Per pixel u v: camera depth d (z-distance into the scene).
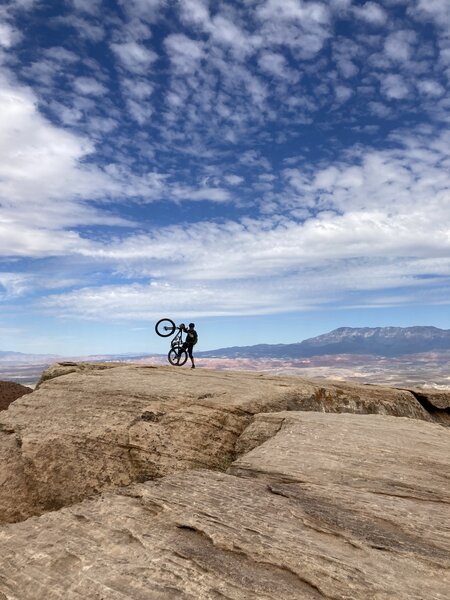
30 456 13.99
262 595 6.00
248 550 6.92
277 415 13.81
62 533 7.94
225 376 19.72
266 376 20.72
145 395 15.75
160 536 7.52
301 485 9.46
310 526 7.62
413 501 8.65
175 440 13.61
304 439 11.84
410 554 6.73
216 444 13.65
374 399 18.56
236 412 14.65
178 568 6.65
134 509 8.48
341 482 9.52
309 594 6.01
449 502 8.52
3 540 8.00
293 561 6.61
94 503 8.93
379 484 9.34
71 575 6.77
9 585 6.77
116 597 6.18
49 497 13.22
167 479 9.84
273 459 10.84
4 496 13.28
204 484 9.45
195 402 15.05
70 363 23.81
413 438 11.89
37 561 7.21
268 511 8.16
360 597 5.83
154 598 6.09
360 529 7.52
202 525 7.65
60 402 16.56
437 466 10.09
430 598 5.77
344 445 11.36
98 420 14.65
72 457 13.73
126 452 13.52
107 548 7.35
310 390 17.20
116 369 20.98
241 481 9.67
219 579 6.35
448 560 6.55
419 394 20.67
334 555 6.73
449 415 20.97
